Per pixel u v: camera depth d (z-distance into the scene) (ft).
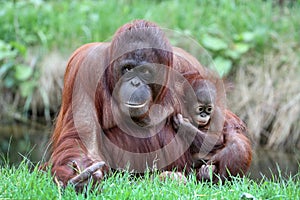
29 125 48.65
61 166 23.77
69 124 25.36
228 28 51.93
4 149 39.55
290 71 49.01
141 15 52.90
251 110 47.39
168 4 55.77
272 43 50.65
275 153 45.24
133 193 21.99
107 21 51.80
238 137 28.12
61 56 50.06
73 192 21.77
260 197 22.91
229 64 48.08
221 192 22.94
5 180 23.04
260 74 48.75
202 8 55.31
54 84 49.11
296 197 22.93
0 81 49.88
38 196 21.17
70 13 54.90
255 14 53.11
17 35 51.85
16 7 53.88
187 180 25.62
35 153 38.47
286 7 56.03
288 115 46.68
